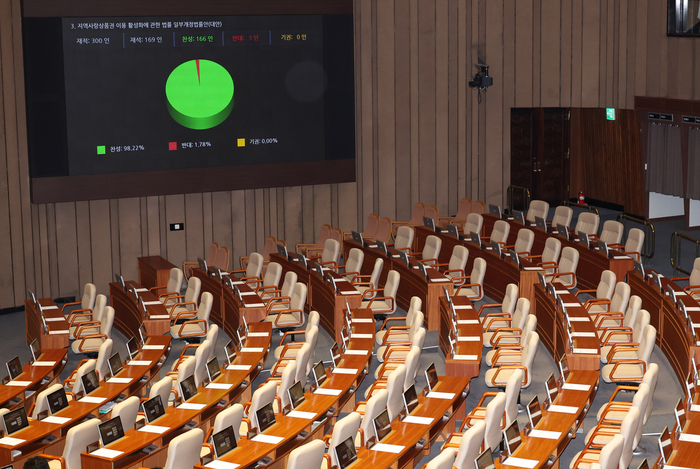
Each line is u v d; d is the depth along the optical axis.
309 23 23.50
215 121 22.97
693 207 27.28
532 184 32.06
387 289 19.33
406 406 12.61
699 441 11.27
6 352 19.58
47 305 19.77
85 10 21.31
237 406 12.25
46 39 21.12
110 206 23.42
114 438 12.06
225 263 22.16
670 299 16.73
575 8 26.67
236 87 23.05
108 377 15.08
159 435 12.23
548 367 16.95
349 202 26.31
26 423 13.01
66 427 13.09
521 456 11.17
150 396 13.46
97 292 23.47
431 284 19.05
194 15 22.34
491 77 26.78
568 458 12.96
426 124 26.92
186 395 13.55
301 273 21.06
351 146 24.42
